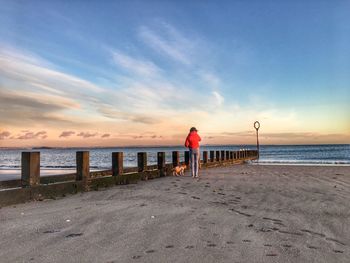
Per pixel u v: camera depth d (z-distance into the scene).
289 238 4.94
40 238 4.84
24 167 8.11
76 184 9.35
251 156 35.44
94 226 5.50
